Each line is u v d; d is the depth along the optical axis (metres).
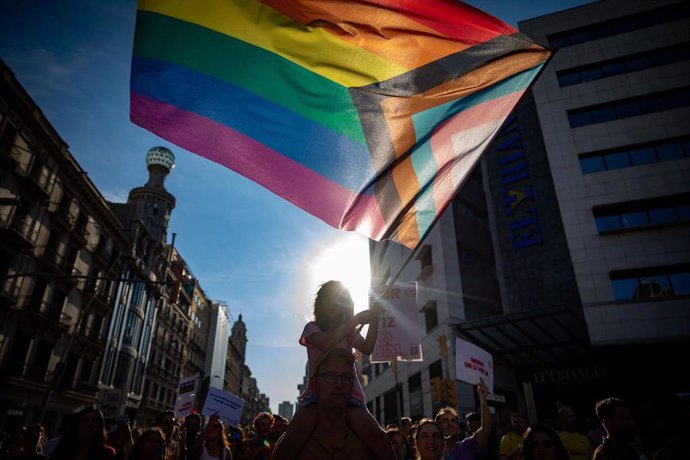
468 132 3.72
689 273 19.08
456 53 3.72
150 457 4.65
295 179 3.29
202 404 7.23
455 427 4.79
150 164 48.94
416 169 3.59
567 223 21.39
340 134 3.44
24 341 22.84
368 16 3.57
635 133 21.95
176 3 3.20
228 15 3.29
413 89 3.62
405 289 6.23
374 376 38.25
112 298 33.22
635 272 19.80
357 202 3.41
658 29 23.50
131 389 37.38
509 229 24.39
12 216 21.12
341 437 2.14
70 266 26.52
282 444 2.17
